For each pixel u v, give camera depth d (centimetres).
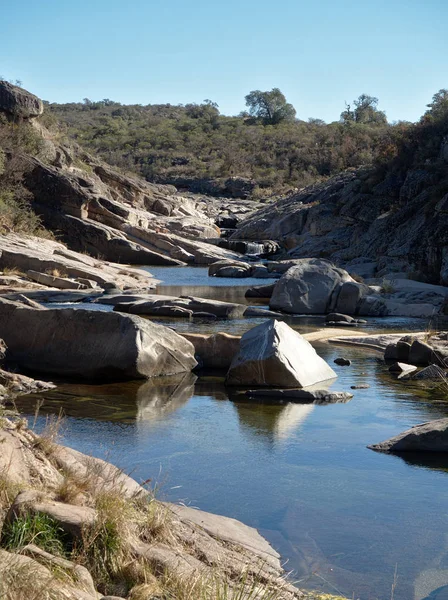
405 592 422
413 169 3644
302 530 510
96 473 511
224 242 4262
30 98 4169
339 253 3641
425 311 1881
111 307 1853
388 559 466
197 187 7300
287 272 2002
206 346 1123
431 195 3141
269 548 478
